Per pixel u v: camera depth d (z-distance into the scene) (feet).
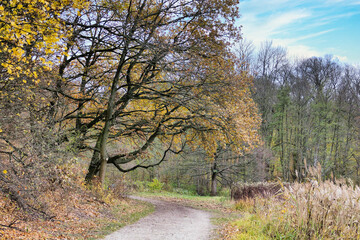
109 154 60.64
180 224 34.24
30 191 24.13
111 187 51.39
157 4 50.24
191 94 48.73
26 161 24.64
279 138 139.74
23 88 24.61
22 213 23.63
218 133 51.01
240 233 24.13
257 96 137.69
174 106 54.34
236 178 107.76
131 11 43.14
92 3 39.91
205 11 48.06
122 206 43.70
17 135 24.25
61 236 21.62
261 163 105.60
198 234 27.22
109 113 48.03
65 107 40.70
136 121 53.98
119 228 28.35
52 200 28.55
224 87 48.70
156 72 53.42
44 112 31.83
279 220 21.80
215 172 105.40
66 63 43.34
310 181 21.04
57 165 26.91
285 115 136.67
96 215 32.63
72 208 31.09
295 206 20.95
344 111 124.36
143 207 49.06
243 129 49.67
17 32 16.53
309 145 124.36
